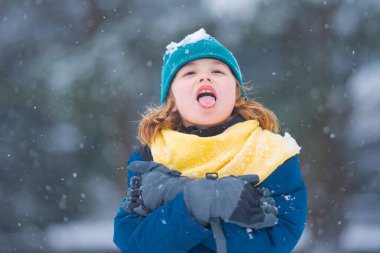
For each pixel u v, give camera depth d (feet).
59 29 66.80
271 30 57.72
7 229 65.98
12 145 66.54
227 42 57.16
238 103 12.14
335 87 58.90
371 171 62.59
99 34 61.21
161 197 10.69
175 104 12.05
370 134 62.59
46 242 66.80
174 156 11.22
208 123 11.51
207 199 10.19
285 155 11.00
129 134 61.05
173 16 58.85
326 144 58.49
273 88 57.62
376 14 58.85
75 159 67.05
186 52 11.70
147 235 10.46
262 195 10.62
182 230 10.19
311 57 58.08
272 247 10.48
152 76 58.23
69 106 57.52
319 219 59.93
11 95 64.95
